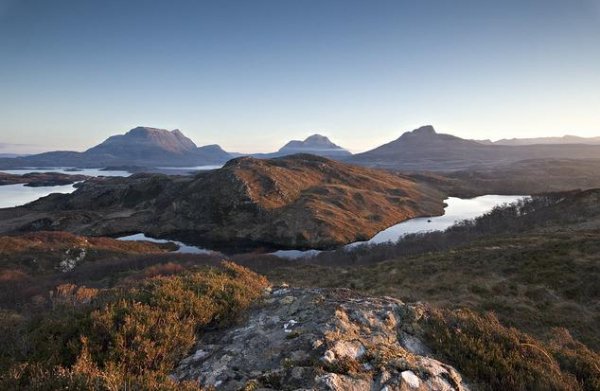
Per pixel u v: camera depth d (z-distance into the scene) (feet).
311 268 187.21
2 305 144.97
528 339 30.83
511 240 169.37
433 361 24.98
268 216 529.04
